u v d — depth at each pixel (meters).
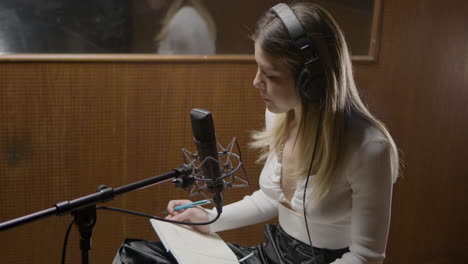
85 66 1.83
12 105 1.81
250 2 1.89
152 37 1.84
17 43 1.73
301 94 1.15
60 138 1.89
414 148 2.26
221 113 2.01
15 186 1.90
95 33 1.79
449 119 2.27
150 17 1.82
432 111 2.24
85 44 1.80
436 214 2.41
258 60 1.18
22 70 1.77
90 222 1.00
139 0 1.79
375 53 2.05
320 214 1.26
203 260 1.21
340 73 1.16
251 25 1.91
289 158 1.35
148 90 1.91
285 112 1.32
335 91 1.15
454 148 2.33
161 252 1.27
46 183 1.92
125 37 1.82
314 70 1.12
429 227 2.42
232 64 1.96
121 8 1.79
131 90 1.90
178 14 1.84
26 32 1.73
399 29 2.08
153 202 2.06
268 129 1.47
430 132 2.26
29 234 1.97
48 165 1.91
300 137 1.30
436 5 2.10
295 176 1.33
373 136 1.18
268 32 1.15
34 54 1.76
